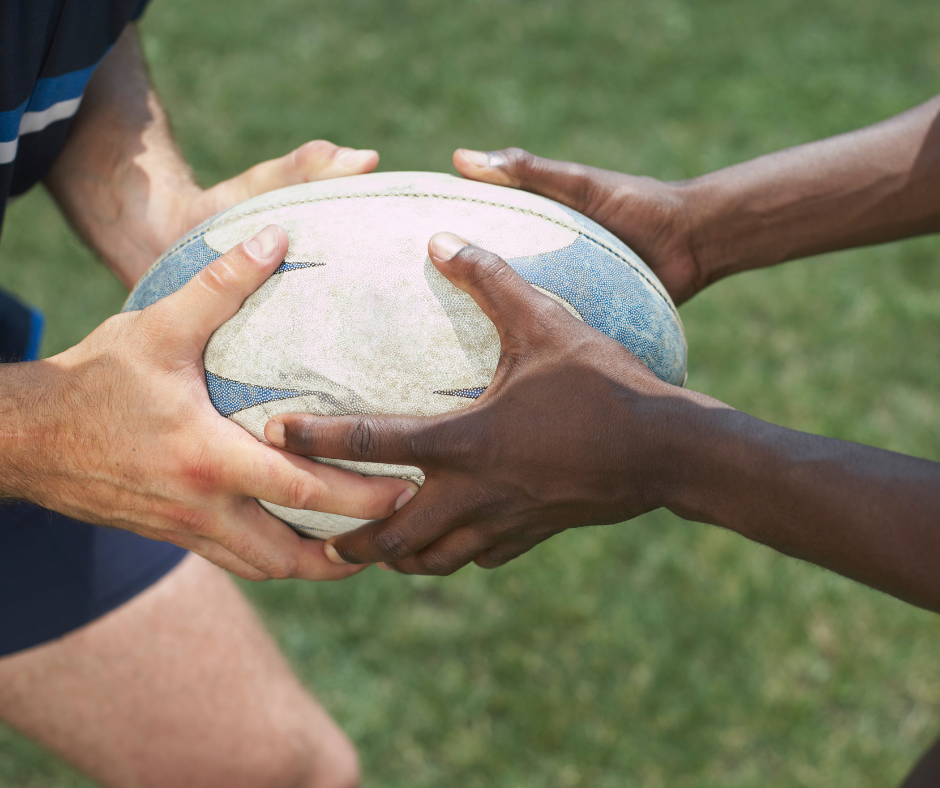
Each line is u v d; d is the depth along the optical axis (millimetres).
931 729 2100
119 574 1564
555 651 2250
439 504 1086
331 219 1170
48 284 3385
